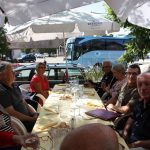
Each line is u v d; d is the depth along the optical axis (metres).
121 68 6.68
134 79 5.53
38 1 3.93
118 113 4.98
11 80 5.21
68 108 4.92
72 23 7.75
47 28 7.73
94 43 23.30
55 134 2.88
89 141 1.05
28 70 10.85
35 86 7.95
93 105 5.25
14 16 3.91
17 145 3.53
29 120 4.98
